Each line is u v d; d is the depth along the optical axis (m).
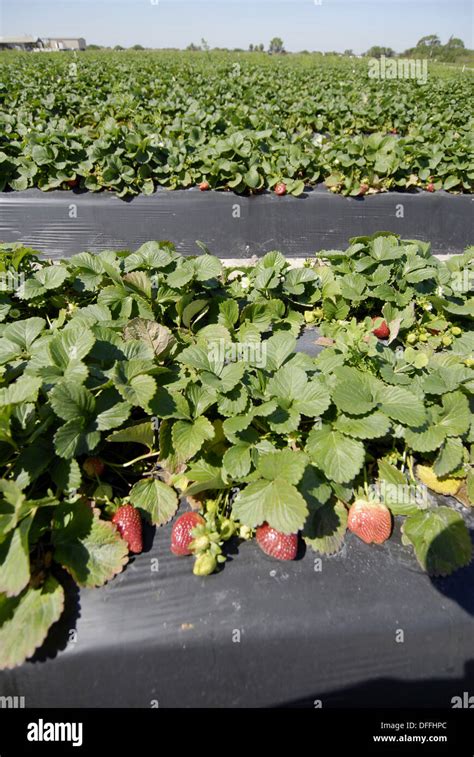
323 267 4.31
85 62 26.52
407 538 2.24
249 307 3.62
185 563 2.17
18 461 2.11
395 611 2.03
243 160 7.23
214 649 1.96
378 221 7.36
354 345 2.81
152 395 2.33
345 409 2.29
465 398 2.47
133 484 2.48
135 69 22.77
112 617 1.98
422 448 2.34
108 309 3.14
